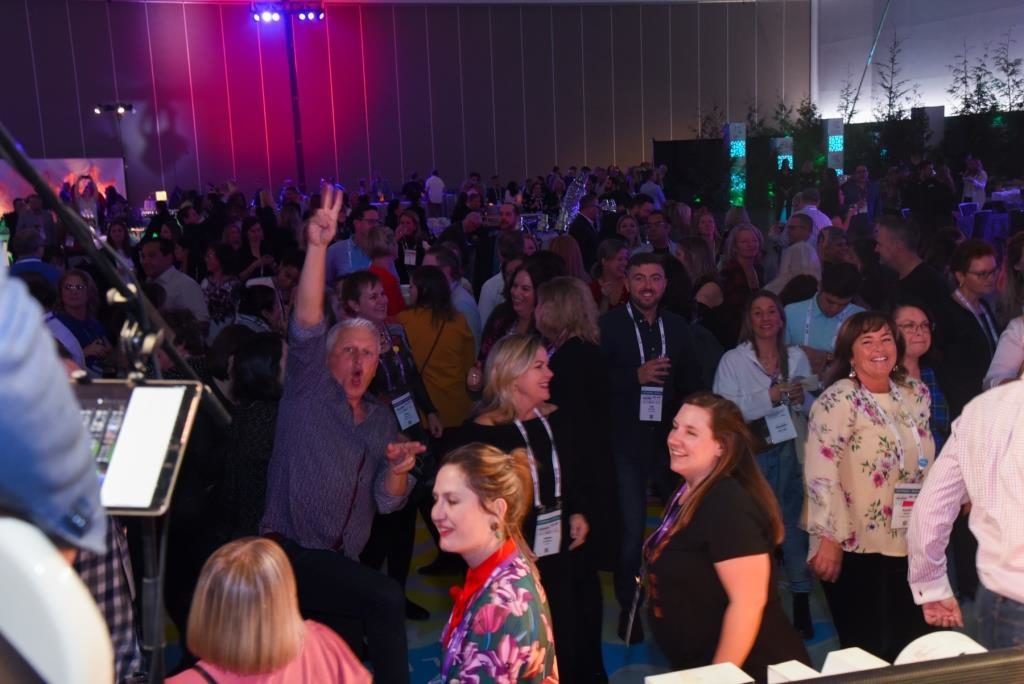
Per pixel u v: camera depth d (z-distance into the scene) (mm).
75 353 4723
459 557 4938
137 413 1025
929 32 9688
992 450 2338
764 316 4094
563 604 3221
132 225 18000
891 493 3244
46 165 20031
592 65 24453
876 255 5535
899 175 8781
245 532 3152
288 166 22859
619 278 5539
